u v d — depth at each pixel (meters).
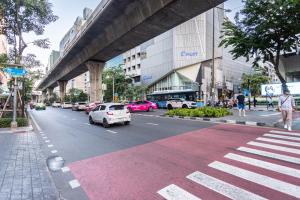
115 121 15.17
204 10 17.97
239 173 5.35
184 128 12.89
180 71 49.31
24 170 6.02
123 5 20.30
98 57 36.38
